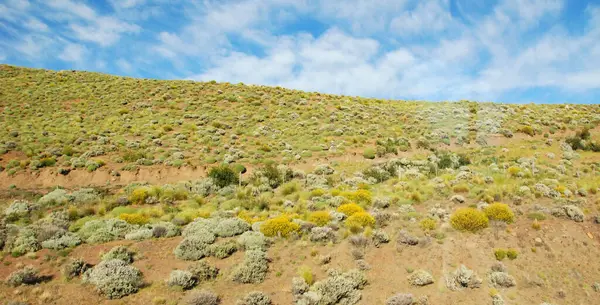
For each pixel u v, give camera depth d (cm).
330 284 1357
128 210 2200
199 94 6275
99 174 3266
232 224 1848
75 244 1622
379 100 6850
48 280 1330
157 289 1334
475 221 1705
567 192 2130
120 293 1277
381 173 3070
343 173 3272
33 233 1653
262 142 4328
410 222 1877
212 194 2830
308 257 1595
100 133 4247
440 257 1552
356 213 1903
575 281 1402
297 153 3981
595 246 1558
